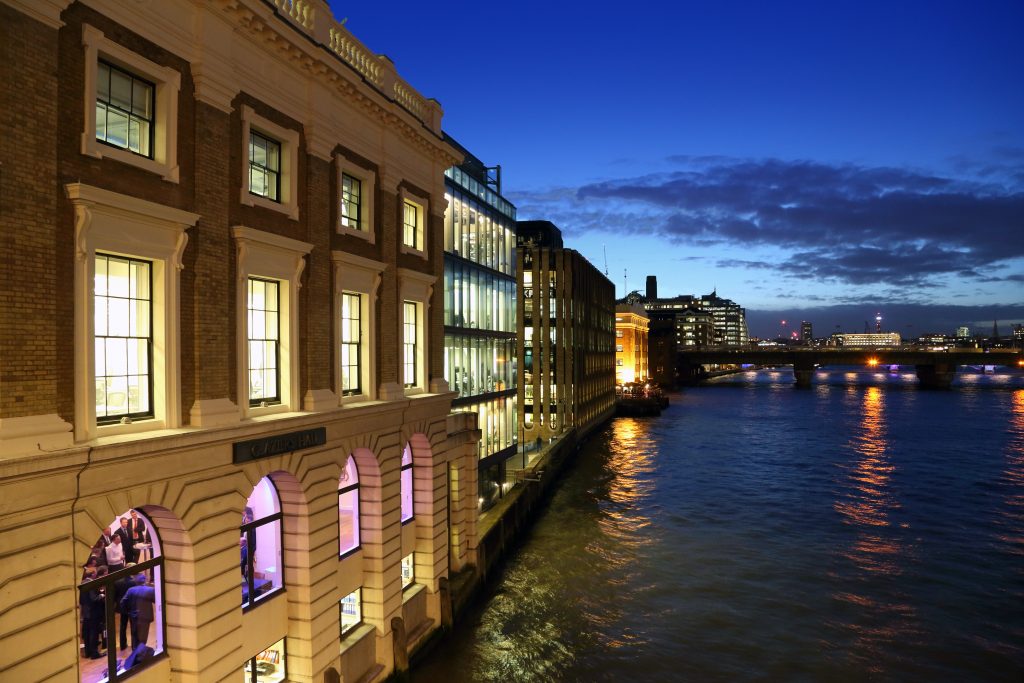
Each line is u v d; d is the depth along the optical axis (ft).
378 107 60.64
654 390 413.59
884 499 156.35
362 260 57.77
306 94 51.67
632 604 90.89
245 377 44.50
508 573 101.86
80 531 32.65
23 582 29.99
